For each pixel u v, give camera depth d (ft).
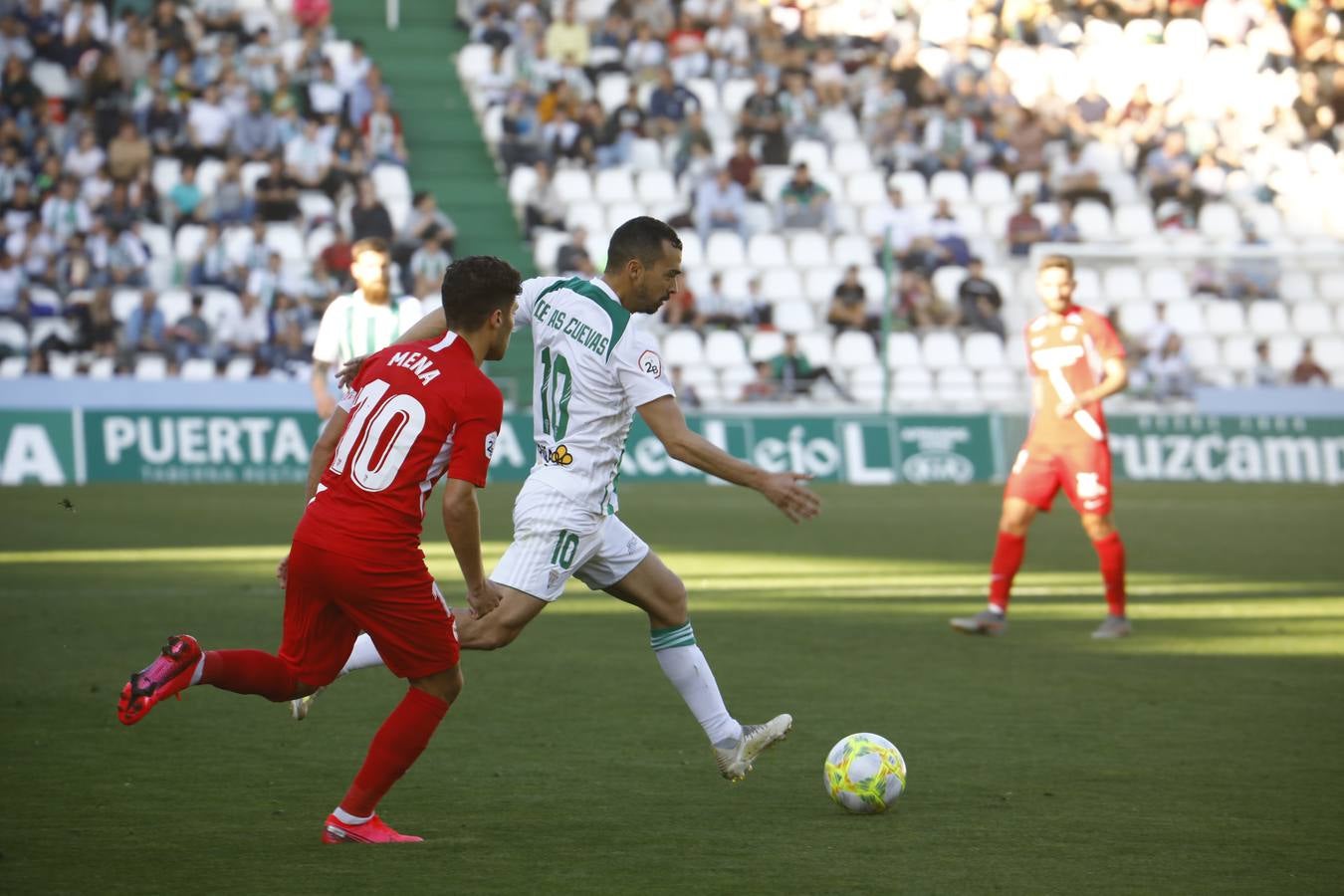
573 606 122.72
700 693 64.80
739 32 328.29
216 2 302.25
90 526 176.35
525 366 259.80
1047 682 90.74
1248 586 138.72
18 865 51.39
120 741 71.97
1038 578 145.07
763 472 60.85
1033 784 65.62
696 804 61.72
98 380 235.20
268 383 241.76
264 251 256.11
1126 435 268.62
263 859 52.49
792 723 78.54
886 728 77.46
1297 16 366.22
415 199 263.29
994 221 310.86
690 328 275.39
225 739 72.74
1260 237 321.73
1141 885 50.37
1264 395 278.67
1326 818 59.62
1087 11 361.71
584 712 80.84
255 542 161.99
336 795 62.23
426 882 49.80
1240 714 81.46
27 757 68.54
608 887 49.52
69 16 290.35
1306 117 351.25
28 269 251.60
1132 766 69.15
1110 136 329.31
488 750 71.77
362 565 54.80
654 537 177.27
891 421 262.47
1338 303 311.06
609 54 321.11
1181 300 305.94
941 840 56.08
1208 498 238.48
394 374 56.03
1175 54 356.38
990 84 334.24
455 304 56.80
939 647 103.60
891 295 279.08
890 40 338.75
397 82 311.88
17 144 266.16
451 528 55.31
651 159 303.68
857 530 187.01
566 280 65.21
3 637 101.96
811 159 312.71
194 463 235.20
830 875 51.19
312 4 311.47
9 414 229.25
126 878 49.93
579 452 63.72
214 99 280.31
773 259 293.02
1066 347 108.78
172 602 118.93
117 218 260.21
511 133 290.97
